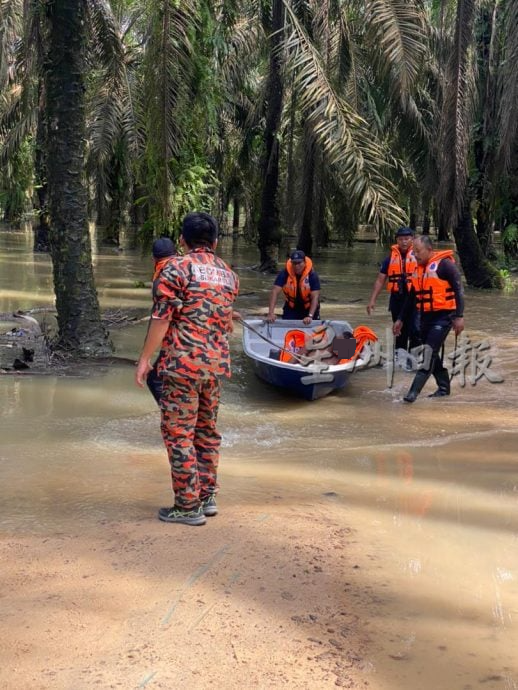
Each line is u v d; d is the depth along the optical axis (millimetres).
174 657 3145
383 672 3064
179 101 11648
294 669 3070
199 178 14961
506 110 16312
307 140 20078
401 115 20906
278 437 6938
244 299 16484
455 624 3465
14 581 3797
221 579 3848
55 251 10000
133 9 18109
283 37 18922
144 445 6477
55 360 9719
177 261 4508
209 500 4785
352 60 15227
